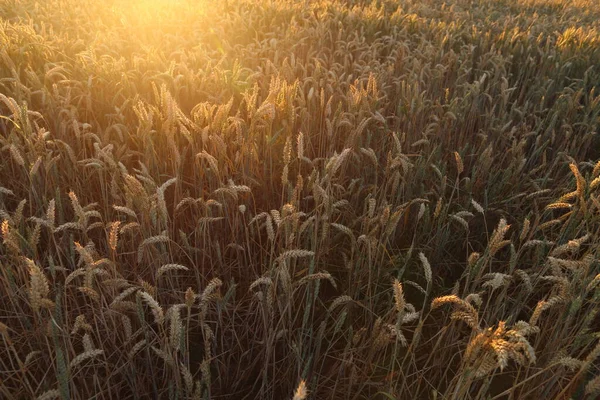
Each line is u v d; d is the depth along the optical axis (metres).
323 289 2.83
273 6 7.05
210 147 2.92
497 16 9.80
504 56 5.76
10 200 2.96
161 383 2.17
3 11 6.27
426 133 3.40
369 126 3.52
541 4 12.81
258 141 2.98
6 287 2.04
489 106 4.71
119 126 2.88
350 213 2.86
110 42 4.73
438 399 2.19
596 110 3.94
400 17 6.88
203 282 2.48
